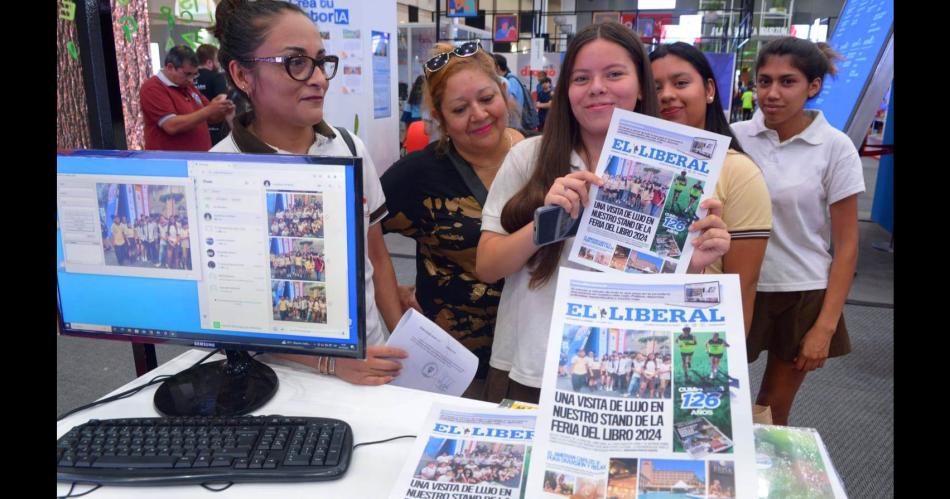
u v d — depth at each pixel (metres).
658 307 0.77
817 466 0.80
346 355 1.00
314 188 0.94
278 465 0.87
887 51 2.37
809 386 2.76
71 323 1.06
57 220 1.01
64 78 1.35
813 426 2.42
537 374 1.16
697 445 0.70
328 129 1.38
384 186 1.63
